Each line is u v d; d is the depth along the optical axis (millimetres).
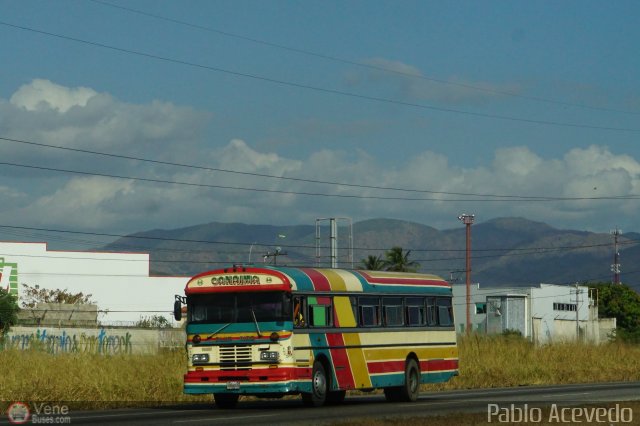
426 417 30375
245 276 35031
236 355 34625
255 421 29062
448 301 44531
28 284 127562
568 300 157875
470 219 141750
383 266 171375
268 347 34281
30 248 127875
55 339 52750
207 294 35344
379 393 49562
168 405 39219
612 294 179250
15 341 53062
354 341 37781
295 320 34875
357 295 38375
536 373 63938
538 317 151000
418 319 42062
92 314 117062
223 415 31828
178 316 35688
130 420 29594
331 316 36812
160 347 50719
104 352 46062
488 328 150125
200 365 35000
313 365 35531
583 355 73625
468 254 142500
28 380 38812
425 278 43344
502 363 64625
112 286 132250
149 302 134250
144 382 41281
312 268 37438
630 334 153875
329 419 29875
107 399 39594
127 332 96812
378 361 38969
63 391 38906
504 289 155625
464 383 57219
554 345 75125
